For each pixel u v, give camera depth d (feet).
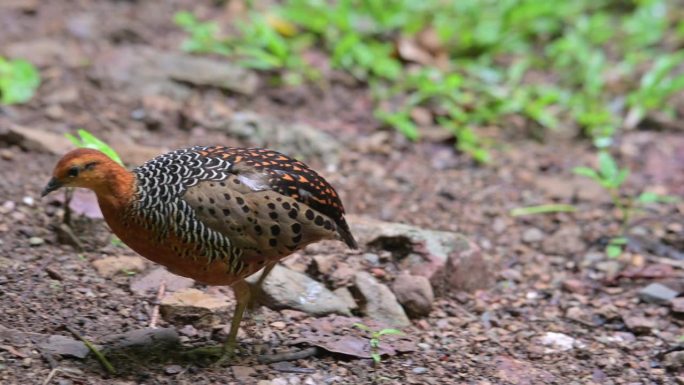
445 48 52.34
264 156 26.35
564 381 27.66
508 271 35.14
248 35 49.75
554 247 36.99
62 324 27.40
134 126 42.14
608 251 36.09
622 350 29.91
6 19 49.93
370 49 50.72
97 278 30.22
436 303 32.24
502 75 51.26
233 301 29.68
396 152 44.16
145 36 50.24
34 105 42.22
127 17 52.16
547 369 28.40
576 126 47.67
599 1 60.70
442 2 55.57
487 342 29.89
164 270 30.96
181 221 24.70
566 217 39.29
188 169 25.39
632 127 47.96
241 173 25.52
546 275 35.17
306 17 51.57
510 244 37.24
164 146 40.73
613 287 34.30
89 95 43.73
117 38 49.52
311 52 50.67
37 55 46.09
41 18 50.67
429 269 32.55
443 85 47.73
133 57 46.70
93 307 28.63
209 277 25.57
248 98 46.39
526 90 49.75
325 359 27.45
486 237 37.58
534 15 55.26
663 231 38.11
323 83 48.26
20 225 32.53
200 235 24.79
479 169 43.34
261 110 45.85
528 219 39.06
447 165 43.50
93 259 31.42
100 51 47.85
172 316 28.45
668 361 28.84
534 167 43.70
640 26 57.26
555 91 49.42
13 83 42.70
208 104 44.68
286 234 25.48
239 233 25.07
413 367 27.55
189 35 50.98
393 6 53.78
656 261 35.73
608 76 52.24
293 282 30.53
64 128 40.73
